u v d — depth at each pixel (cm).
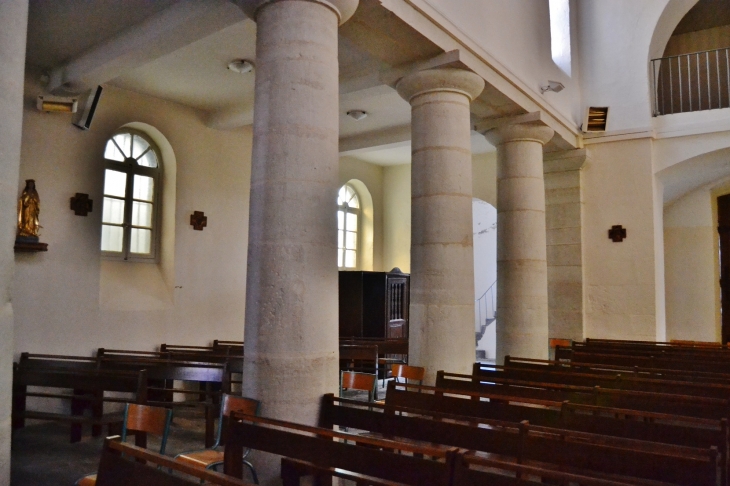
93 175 769
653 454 291
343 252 1298
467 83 630
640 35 1020
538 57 847
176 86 805
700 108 1177
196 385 846
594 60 1049
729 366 688
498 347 824
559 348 842
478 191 1228
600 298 1011
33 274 702
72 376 579
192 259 879
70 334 732
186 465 257
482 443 352
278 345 418
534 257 812
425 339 616
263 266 424
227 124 897
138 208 848
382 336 1052
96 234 769
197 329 879
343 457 311
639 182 998
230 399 418
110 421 539
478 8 669
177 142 869
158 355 743
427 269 621
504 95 729
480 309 1602
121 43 614
